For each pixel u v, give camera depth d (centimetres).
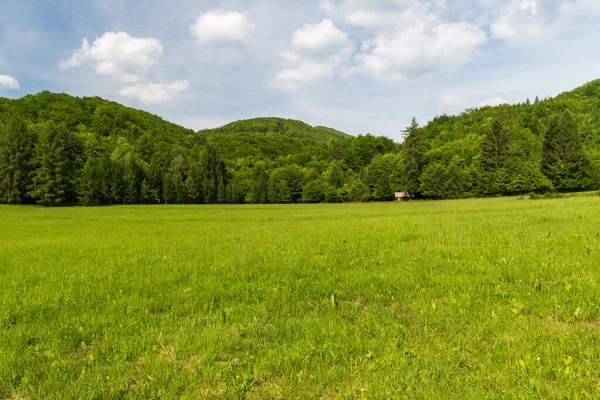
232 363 434
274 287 737
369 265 920
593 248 880
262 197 11362
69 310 657
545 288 638
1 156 8038
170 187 10644
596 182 7838
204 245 1455
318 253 1125
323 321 546
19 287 850
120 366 432
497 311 539
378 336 483
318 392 365
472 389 347
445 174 9200
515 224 1462
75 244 1653
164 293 746
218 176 11694
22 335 534
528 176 8206
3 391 394
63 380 405
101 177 9231
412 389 354
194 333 512
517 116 12900
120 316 614
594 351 397
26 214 4866
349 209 5188
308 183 11300
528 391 339
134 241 1698
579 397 320
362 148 13300
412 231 1456
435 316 538
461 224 1602
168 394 372
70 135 10888
